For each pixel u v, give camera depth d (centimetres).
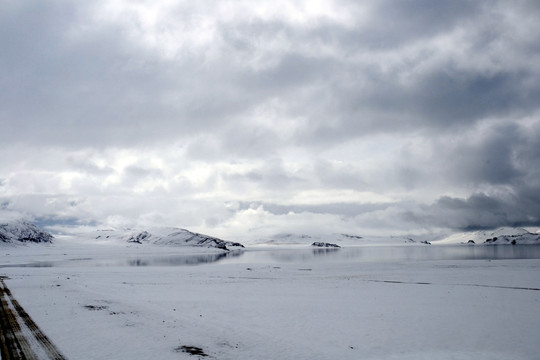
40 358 1869
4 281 5875
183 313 3134
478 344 2391
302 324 2820
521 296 4184
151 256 19975
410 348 2289
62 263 12700
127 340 2250
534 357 2172
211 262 13412
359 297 4153
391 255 18800
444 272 7269
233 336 2434
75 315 2955
